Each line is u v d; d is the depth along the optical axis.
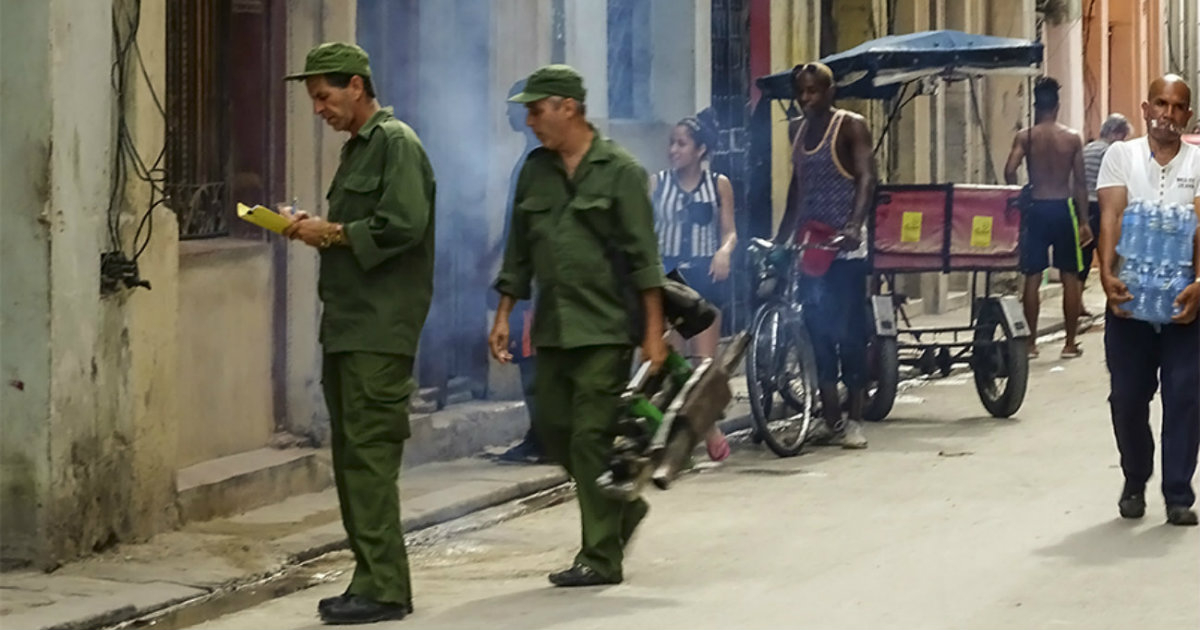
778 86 16.69
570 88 9.39
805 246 14.48
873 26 23.42
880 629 8.73
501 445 14.69
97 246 10.59
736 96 20.42
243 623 9.22
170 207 12.00
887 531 11.23
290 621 9.24
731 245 14.21
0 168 10.25
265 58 12.74
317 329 13.02
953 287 26.53
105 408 10.68
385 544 9.09
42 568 10.24
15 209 10.23
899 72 16.20
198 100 12.33
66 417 10.35
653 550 10.76
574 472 9.66
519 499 12.89
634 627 8.81
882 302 16.14
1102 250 11.16
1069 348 20.81
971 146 27.33
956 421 16.16
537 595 9.62
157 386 11.12
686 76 18.91
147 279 11.00
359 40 14.09
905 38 16.88
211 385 12.27
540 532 11.68
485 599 9.55
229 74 12.66
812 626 8.80
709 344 14.25
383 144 8.97
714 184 14.23
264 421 12.85
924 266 16.03
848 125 14.46
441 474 13.33
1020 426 15.76
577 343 9.35
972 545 10.72
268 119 12.79
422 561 10.79
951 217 15.95
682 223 14.21
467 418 14.32
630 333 9.43
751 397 14.17
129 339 10.88
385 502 9.07
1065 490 12.50
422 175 8.98
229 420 12.47
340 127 9.09
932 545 10.75
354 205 9.00
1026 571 9.98
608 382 9.41
